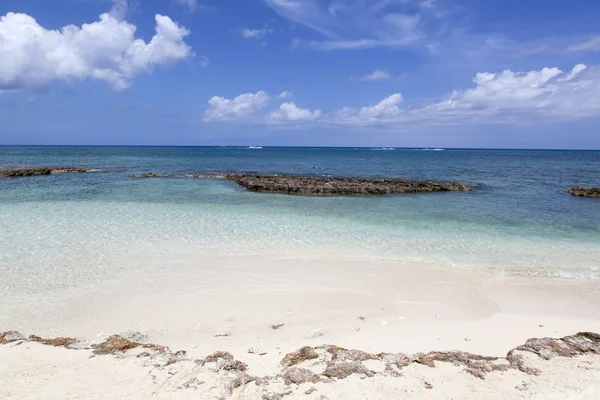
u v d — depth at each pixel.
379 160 87.00
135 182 35.19
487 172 51.47
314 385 5.91
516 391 5.83
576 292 10.62
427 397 5.66
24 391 5.71
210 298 9.91
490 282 11.27
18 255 12.96
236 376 6.13
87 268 11.90
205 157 92.62
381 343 7.60
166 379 6.06
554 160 93.25
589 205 24.72
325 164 69.06
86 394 5.66
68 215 19.61
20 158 72.19
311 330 8.22
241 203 24.47
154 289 10.44
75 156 84.00
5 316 8.73
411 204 24.83
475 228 18.11
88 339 7.54
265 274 11.70
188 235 16.08
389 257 13.53
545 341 7.37
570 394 5.75
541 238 16.36
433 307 9.55
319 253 13.88
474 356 6.87
